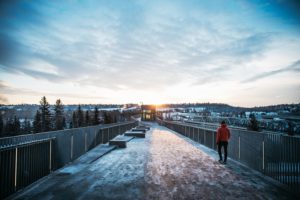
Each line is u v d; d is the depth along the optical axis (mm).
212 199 5137
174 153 11586
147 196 5281
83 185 6070
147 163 8992
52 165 7426
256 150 7871
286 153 6043
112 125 18500
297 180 5508
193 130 18844
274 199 5172
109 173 7359
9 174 5188
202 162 9312
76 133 9695
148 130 33188
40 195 5281
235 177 6988
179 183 6312
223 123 9508
